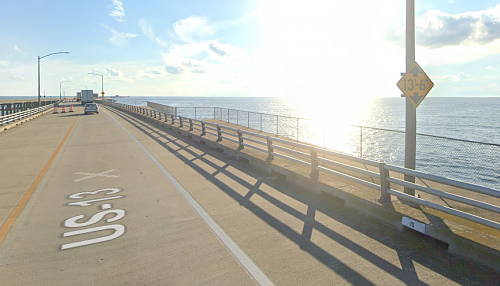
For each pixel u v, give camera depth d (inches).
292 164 376.2
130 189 322.3
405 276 158.7
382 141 1181.1
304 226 223.0
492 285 150.3
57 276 162.1
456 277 157.4
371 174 246.7
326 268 166.6
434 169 520.1
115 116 1616.6
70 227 226.2
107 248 192.7
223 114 3063.5
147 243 198.5
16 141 705.0
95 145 633.0
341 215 244.5
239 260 175.3
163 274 162.4
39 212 257.9
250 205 269.0
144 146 615.2
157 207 266.7
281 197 291.9
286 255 180.9
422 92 245.1
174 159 483.8
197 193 305.4
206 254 183.0
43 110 1897.1
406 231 210.8
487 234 178.5
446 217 206.1
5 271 167.2
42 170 414.6
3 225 230.7
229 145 535.8
